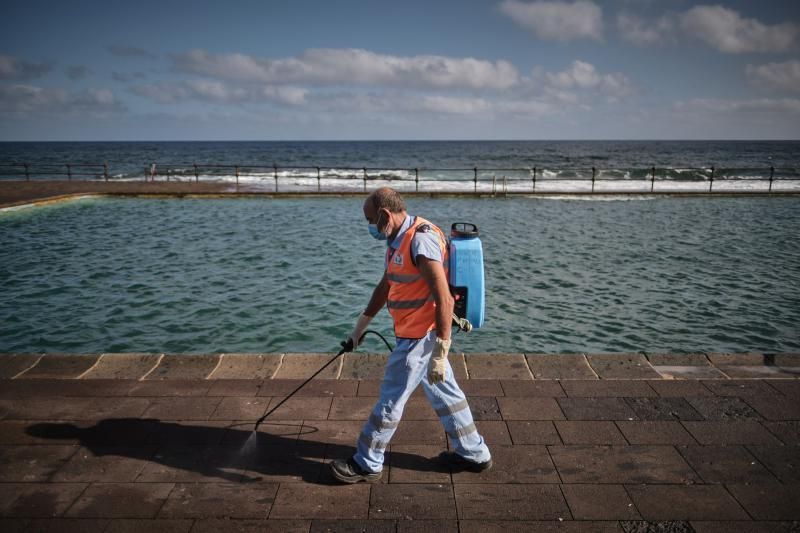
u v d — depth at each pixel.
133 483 2.94
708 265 12.03
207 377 4.25
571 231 16.02
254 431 3.31
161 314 8.43
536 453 3.24
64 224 16.33
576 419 3.61
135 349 7.06
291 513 2.72
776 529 2.59
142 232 15.21
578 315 8.73
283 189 25.28
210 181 29.67
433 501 2.82
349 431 3.49
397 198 2.84
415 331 2.84
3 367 4.37
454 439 3.00
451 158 75.31
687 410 3.71
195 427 3.51
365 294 9.59
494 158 75.31
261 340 7.43
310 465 3.13
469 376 4.27
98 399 3.86
